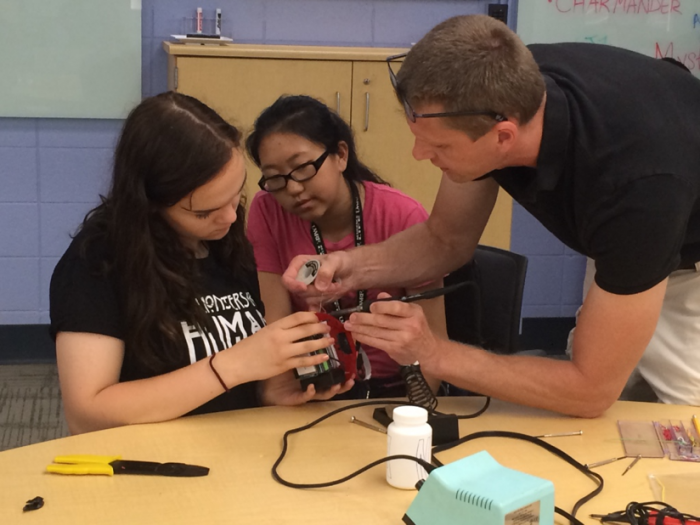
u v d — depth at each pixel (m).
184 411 1.34
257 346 1.35
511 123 1.23
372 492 1.11
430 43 1.24
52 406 3.02
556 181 1.30
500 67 1.20
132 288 1.39
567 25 3.42
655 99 1.30
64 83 3.24
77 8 3.17
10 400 3.06
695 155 1.28
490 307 1.85
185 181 1.34
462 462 1.00
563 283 3.73
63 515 1.03
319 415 1.38
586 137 1.26
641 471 1.19
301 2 3.35
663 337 1.74
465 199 1.67
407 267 1.71
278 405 1.46
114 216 1.40
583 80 1.32
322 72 2.95
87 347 1.36
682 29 3.46
